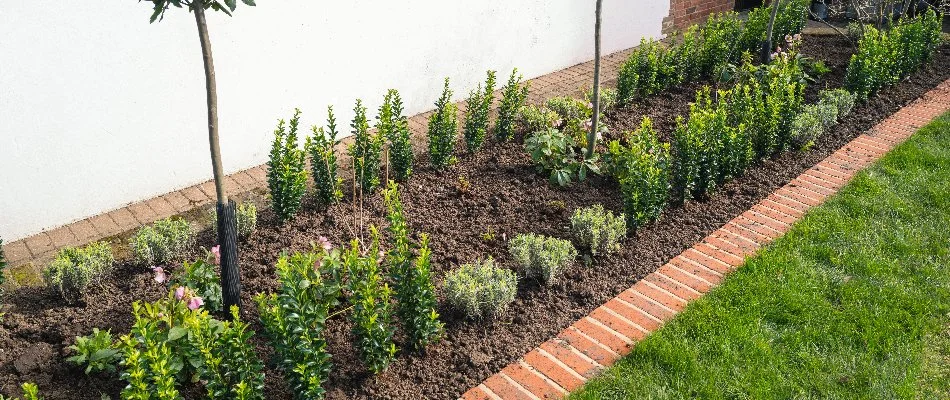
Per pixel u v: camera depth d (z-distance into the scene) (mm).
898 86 7688
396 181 5730
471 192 5570
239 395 3160
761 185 5680
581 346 3914
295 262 3861
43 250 4934
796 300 4234
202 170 5891
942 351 3846
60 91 4926
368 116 6824
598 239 4680
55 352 3805
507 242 4902
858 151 6164
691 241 4930
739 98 6477
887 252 4711
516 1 7719
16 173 4922
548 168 5793
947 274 4449
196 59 5516
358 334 3625
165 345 3273
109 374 3656
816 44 9320
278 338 3400
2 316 4070
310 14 6004
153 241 4562
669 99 7516
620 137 6484
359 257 4223
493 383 3652
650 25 9727
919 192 5422
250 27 5688
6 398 3506
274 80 6004
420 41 6945
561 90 7969
